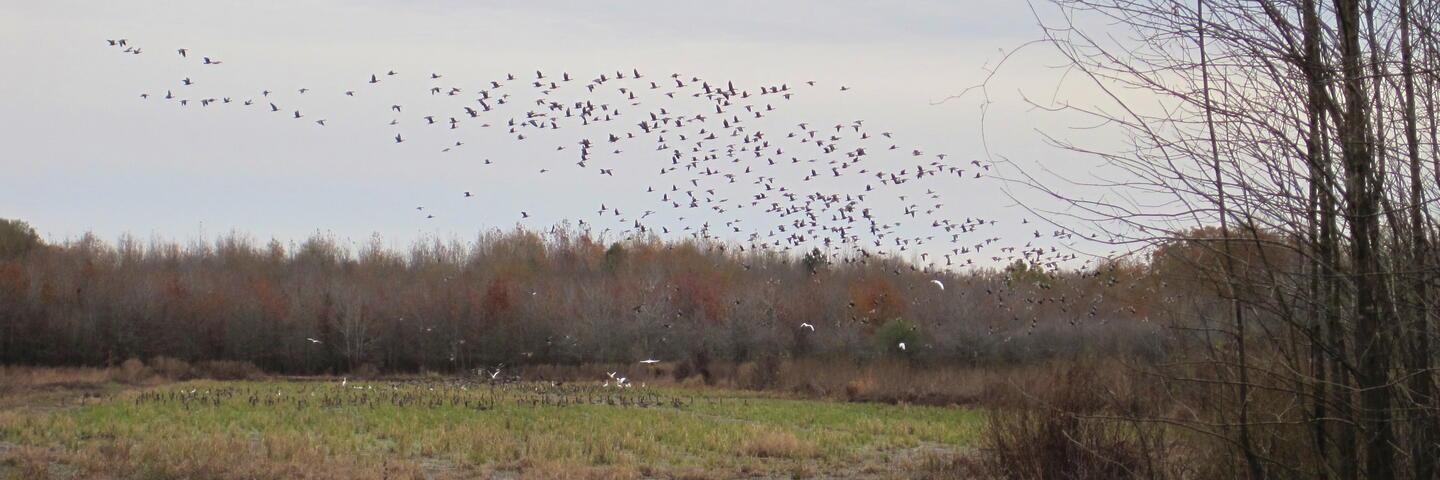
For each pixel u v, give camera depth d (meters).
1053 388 14.73
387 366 54.84
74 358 50.75
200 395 37.03
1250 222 7.48
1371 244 7.18
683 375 49.72
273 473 18.02
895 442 25.64
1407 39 7.11
